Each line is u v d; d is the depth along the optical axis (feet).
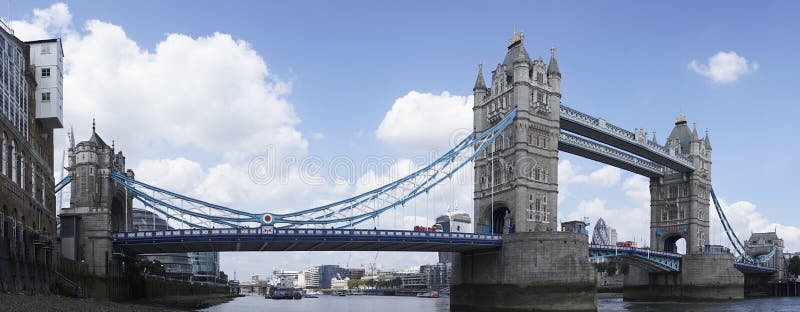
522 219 360.69
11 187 238.68
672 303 467.11
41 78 296.71
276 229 318.65
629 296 550.36
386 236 329.93
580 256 340.18
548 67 398.62
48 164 307.99
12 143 244.22
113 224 372.99
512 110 377.50
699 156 541.34
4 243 215.10
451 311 373.61
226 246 341.00
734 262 558.97
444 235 338.13
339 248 358.02
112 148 357.41
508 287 341.62
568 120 407.64
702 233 536.42
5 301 182.39
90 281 305.53
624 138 447.42
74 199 326.85
